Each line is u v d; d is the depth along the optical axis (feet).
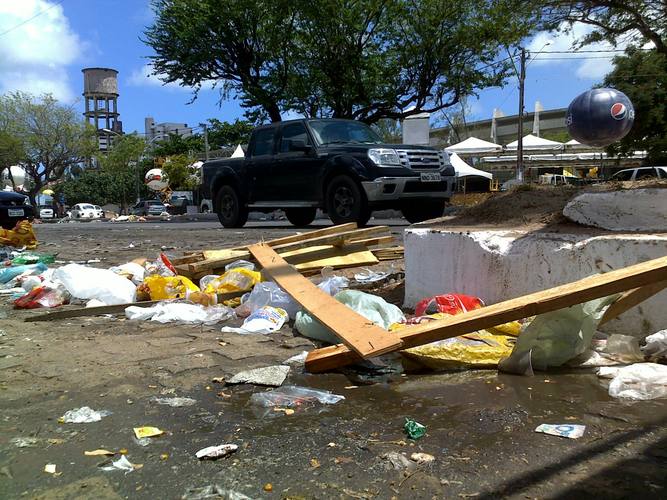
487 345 9.70
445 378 8.95
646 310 9.61
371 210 29.19
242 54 62.90
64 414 7.65
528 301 8.59
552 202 14.30
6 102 145.28
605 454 6.15
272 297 13.66
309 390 8.42
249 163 34.96
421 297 13.57
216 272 17.76
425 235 13.33
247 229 36.22
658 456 6.08
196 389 8.60
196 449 6.52
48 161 153.07
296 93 61.87
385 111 64.39
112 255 25.82
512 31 50.39
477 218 15.24
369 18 57.67
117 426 7.22
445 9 55.93
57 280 16.33
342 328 9.82
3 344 11.37
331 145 30.45
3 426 7.29
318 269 17.70
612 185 14.33
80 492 5.61
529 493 5.41
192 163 136.56
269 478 5.81
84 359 10.18
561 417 7.19
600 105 10.96
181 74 64.39
